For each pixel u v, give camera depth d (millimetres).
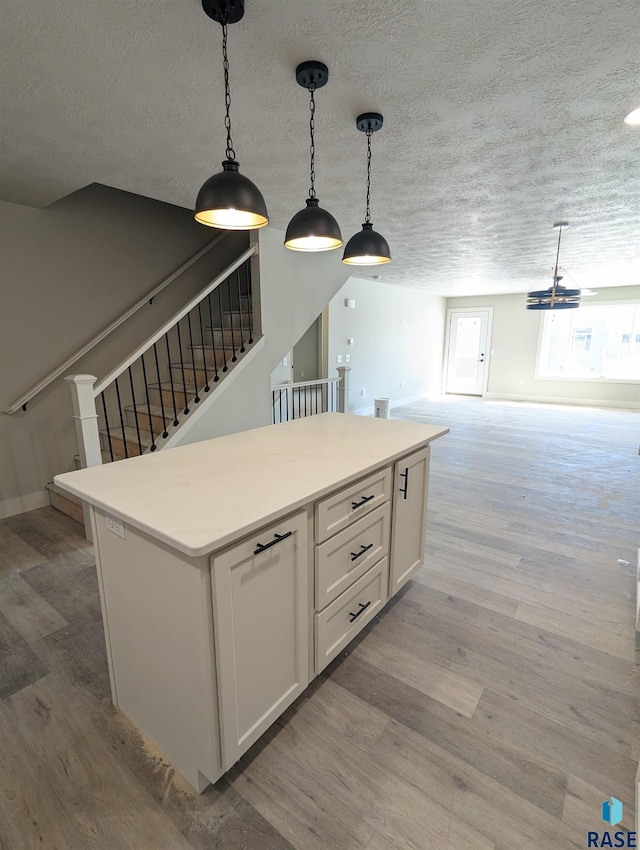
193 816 1219
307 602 1462
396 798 1266
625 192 2869
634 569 2512
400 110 1835
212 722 1182
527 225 3664
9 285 3053
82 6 1231
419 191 2842
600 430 6117
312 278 4055
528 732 1478
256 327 3670
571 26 1327
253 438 2070
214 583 1095
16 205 3027
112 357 3678
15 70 1526
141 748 1424
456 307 9461
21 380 3176
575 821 1198
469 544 2811
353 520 1653
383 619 2072
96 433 2641
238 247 4645
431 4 1239
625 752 1403
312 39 1391
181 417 3141
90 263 3461
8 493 3191
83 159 2295
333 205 3123
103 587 1435
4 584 2350
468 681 1699
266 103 1771
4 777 1328
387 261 2256
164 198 2930
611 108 1818
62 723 1515
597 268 5691
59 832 1179
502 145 2170
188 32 1354
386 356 7754
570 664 1788
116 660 1485
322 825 1196
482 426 6398
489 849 1136
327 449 1875
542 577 2432
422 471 2154
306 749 1418
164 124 1930
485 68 1550
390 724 1510
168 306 4059
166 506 1244
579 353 8320
